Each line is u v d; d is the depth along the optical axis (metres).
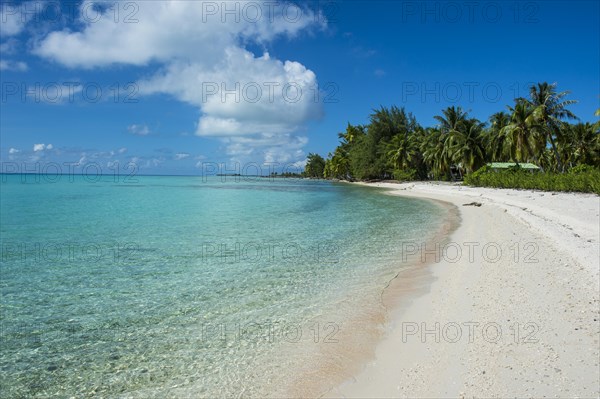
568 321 6.41
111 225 22.06
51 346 6.50
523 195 32.28
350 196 48.94
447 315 7.27
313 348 6.26
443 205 32.38
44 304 8.57
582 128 57.53
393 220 23.06
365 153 87.31
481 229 17.56
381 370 5.48
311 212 28.97
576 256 10.48
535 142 47.62
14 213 29.08
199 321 7.50
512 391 4.57
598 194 29.62
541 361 5.20
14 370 5.74
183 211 30.64
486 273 9.93
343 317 7.56
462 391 4.71
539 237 14.05
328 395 4.94
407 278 10.20
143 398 4.99
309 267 11.66
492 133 58.69
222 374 5.53
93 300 8.80
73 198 46.34
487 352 5.61
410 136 77.25
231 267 11.77
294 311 7.96
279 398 4.91
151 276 10.81
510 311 7.09
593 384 4.59
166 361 5.95
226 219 24.84
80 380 5.46
